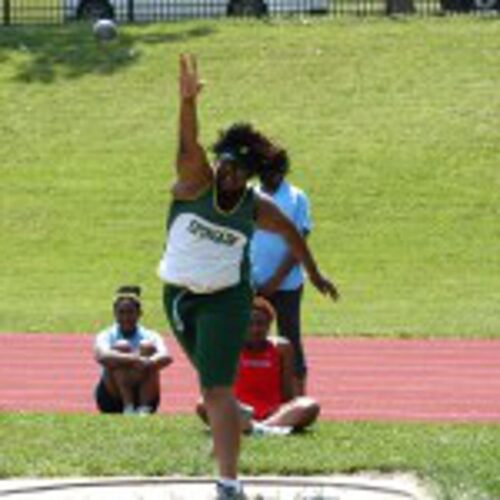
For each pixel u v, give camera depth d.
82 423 33.31
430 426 34.97
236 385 34.97
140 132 97.06
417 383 51.69
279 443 30.14
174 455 28.73
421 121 96.44
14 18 120.38
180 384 50.78
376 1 124.69
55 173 92.25
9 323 64.50
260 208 25.66
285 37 108.50
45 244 82.94
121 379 41.78
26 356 56.59
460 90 100.44
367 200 87.31
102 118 99.00
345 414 46.00
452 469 27.38
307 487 26.59
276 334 41.03
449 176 89.94
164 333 61.22
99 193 89.31
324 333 61.78
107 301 71.38
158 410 44.06
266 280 36.31
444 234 83.31
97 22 110.62
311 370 53.97
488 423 39.19
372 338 60.81
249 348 35.00
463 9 116.75
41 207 87.62
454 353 57.56
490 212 86.00
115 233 84.25
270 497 25.84
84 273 77.94
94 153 94.75
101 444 30.08
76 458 28.50
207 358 25.00
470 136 94.50
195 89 24.45
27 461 28.36
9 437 31.02
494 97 99.38
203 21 112.62
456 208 86.38
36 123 98.69
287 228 25.92
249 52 106.12
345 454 28.80
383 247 81.62
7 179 91.69
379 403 48.09
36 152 95.06
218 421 25.08
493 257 80.19
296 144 94.06
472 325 64.12
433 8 121.88
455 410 46.91
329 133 95.50
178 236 25.05
